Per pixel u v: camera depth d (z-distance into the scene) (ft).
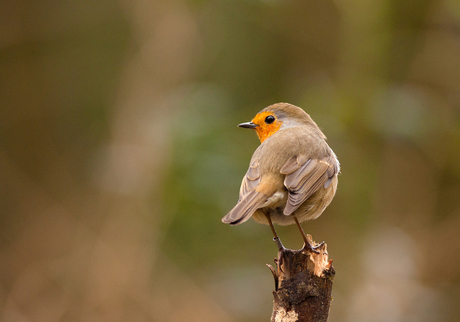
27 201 48.47
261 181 21.53
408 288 37.86
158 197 38.09
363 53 39.68
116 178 39.42
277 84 46.91
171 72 42.39
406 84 42.75
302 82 45.44
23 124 51.19
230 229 36.91
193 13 43.09
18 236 45.83
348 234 39.88
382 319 36.81
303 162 22.11
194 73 44.09
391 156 41.78
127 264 37.96
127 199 39.19
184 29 42.65
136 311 37.73
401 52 43.68
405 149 42.55
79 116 50.83
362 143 39.81
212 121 37.32
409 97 39.45
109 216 39.93
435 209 43.39
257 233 38.27
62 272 40.91
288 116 26.84
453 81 43.68
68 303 39.45
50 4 50.85
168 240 38.17
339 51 43.80
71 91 51.03
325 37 46.80
